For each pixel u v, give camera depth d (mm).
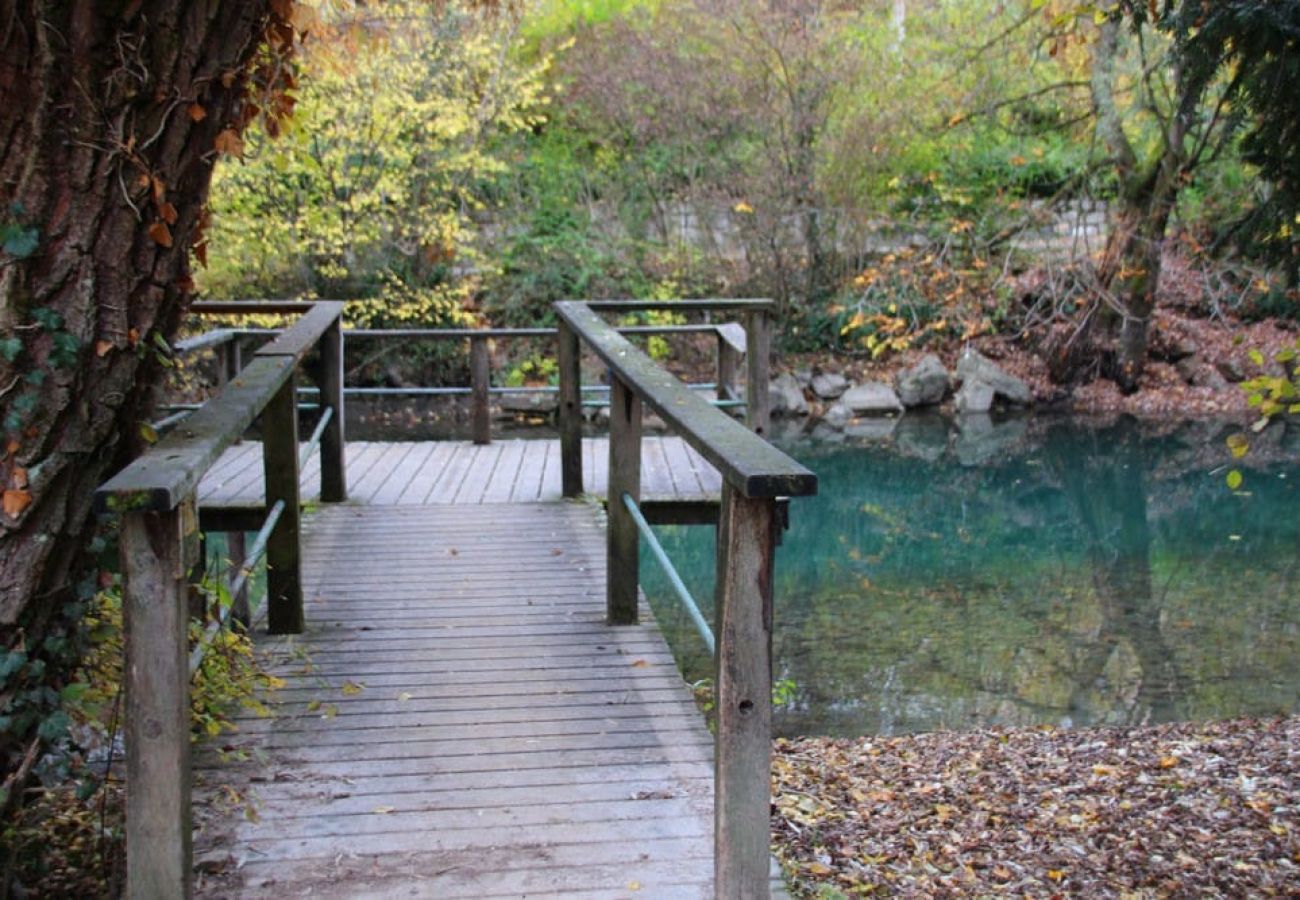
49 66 2395
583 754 3441
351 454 7602
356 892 2703
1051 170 15492
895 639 7230
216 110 2672
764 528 2355
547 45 15398
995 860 3996
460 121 12445
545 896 2689
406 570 5219
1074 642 7113
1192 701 6137
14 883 2707
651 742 3529
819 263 15422
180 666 2338
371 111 12031
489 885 2734
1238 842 4207
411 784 3244
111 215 2525
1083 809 4535
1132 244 14016
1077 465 12695
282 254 12484
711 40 14766
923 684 6441
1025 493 11594
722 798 2420
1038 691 6297
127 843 2350
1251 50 5426
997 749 5340
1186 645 7070
